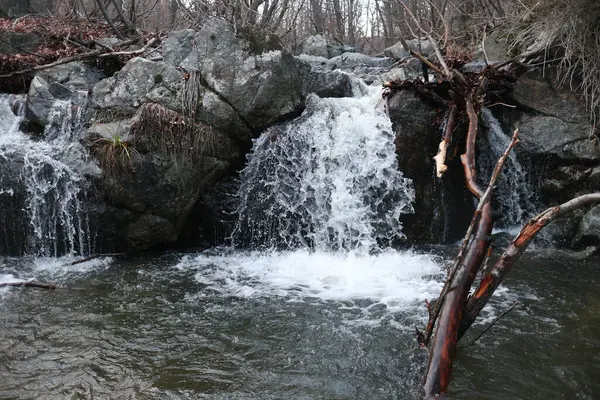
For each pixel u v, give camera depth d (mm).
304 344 4668
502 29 9586
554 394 3889
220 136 7254
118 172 6762
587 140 7469
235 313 5305
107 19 11242
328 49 14914
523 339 4645
